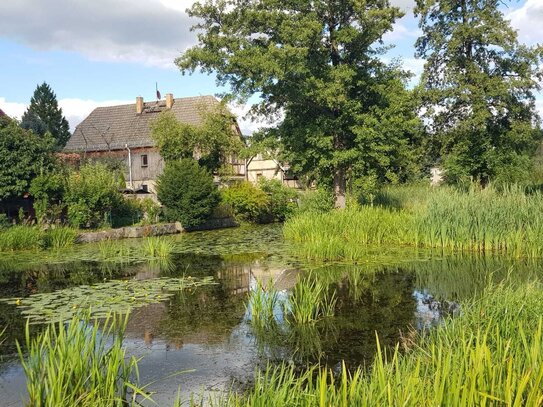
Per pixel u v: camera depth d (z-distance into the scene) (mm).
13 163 22656
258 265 14016
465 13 23547
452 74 23438
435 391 3516
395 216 18406
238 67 19828
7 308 9391
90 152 42312
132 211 26734
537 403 3338
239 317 8578
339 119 20844
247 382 5836
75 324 5281
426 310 8695
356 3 19875
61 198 23484
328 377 5871
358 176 22438
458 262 13336
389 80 21812
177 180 25969
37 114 65688
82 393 4746
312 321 8188
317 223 18828
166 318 8586
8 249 18641
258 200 31188
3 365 6543
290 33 19375
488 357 3785
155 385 5777
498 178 23797
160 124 33344
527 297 6473
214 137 32938
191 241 21078
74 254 17281
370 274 12078
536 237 13930
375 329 7680
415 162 25328
